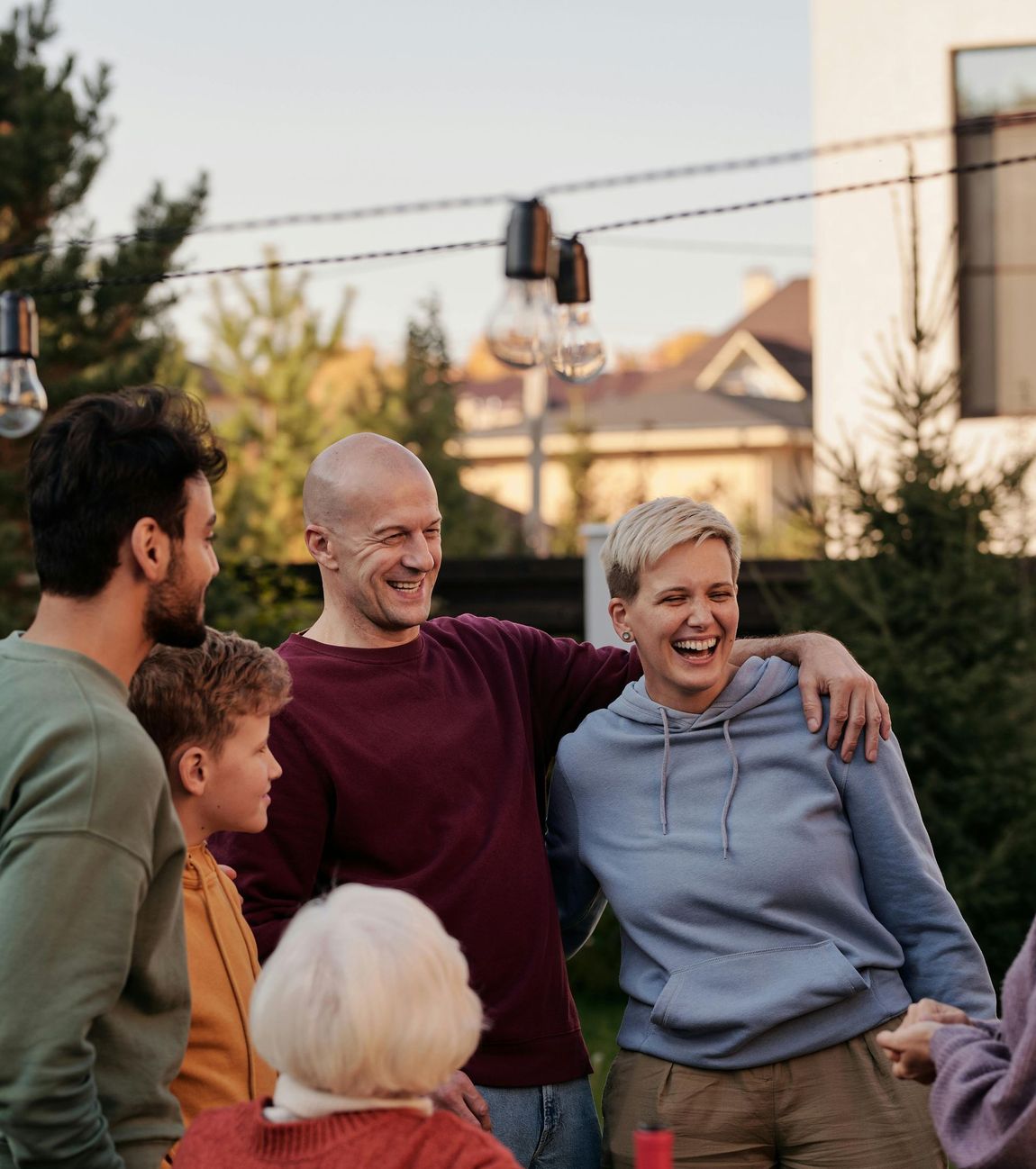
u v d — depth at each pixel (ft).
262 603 23.77
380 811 8.88
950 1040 6.56
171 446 6.51
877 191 29.89
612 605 9.23
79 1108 5.94
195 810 7.68
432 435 42.45
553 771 9.53
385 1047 5.34
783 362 101.96
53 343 24.41
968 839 18.30
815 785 8.73
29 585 24.17
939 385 19.49
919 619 18.57
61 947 5.86
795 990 8.24
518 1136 8.83
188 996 6.66
